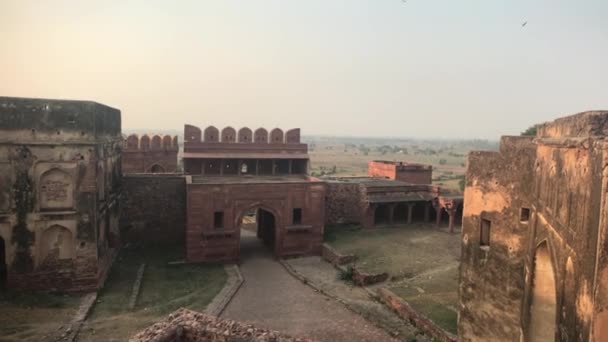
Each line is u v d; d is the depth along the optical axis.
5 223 15.54
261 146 27.11
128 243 23.20
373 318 14.78
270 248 24.17
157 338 7.73
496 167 10.80
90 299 15.61
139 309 15.12
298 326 14.36
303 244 22.64
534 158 9.91
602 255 4.93
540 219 8.60
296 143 27.77
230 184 21.30
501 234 10.66
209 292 17.08
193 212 20.89
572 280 6.00
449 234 24.33
